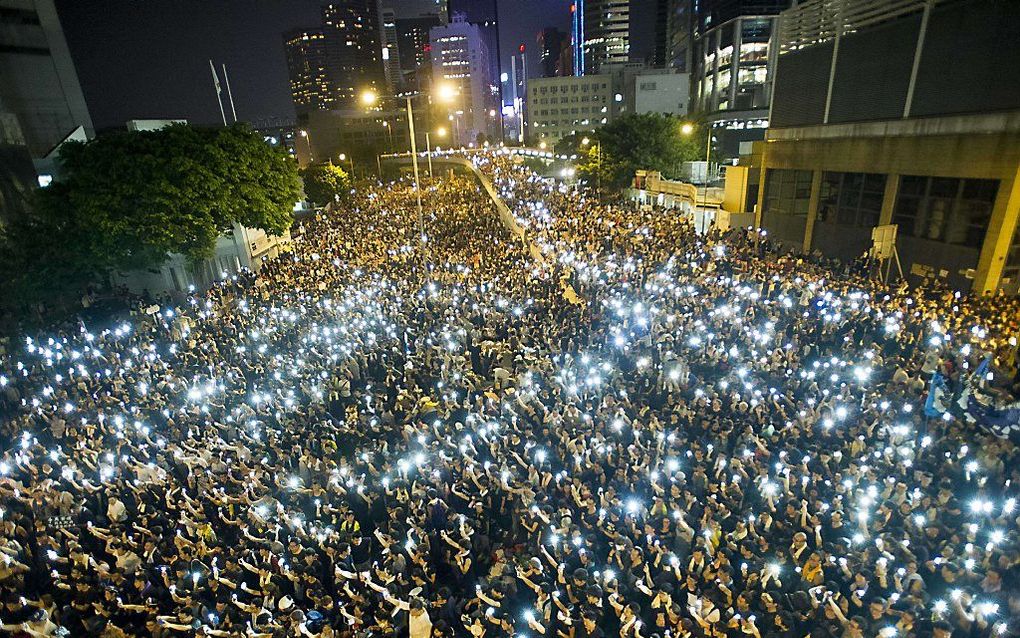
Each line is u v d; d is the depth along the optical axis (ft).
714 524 32.83
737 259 88.17
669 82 345.31
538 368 54.39
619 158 191.11
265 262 106.83
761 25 306.35
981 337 54.44
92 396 56.08
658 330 60.54
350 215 164.25
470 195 191.11
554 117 447.83
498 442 43.01
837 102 98.53
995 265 73.51
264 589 31.45
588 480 39.47
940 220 81.20
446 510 36.88
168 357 67.67
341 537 35.81
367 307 73.15
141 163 84.74
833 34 98.78
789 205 114.73
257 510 36.76
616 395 49.19
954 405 43.11
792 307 66.80
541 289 77.25
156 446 46.09
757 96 318.45
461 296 75.92
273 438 46.26
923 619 26.61
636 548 31.60
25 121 176.55
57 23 183.52
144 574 32.17
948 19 76.54
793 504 34.76
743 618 27.73
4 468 42.42
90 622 29.96
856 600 27.99
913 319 59.47
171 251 92.27
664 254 89.71
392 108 475.31
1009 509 31.65
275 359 60.80
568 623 27.96
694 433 44.32
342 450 47.14
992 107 71.77
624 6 596.70
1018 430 38.99
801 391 48.47
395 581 31.73
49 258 80.48
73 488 40.63
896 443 39.73
